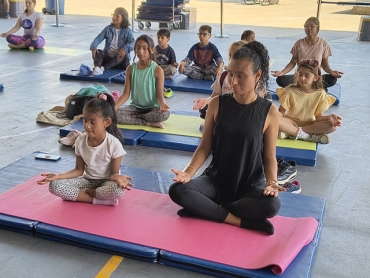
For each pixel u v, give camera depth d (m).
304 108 3.26
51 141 3.28
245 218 2.08
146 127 3.48
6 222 2.09
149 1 9.39
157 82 3.49
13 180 2.55
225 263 1.83
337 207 2.48
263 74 2.07
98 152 2.25
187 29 9.98
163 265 1.91
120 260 1.94
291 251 1.88
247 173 2.13
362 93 5.00
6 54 6.46
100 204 2.26
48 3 11.67
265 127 2.10
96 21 10.66
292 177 2.73
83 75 5.15
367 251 2.09
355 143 3.48
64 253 1.98
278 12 14.69
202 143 2.20
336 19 13.07
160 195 2.39
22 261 1.92
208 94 4.79
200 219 2.14
